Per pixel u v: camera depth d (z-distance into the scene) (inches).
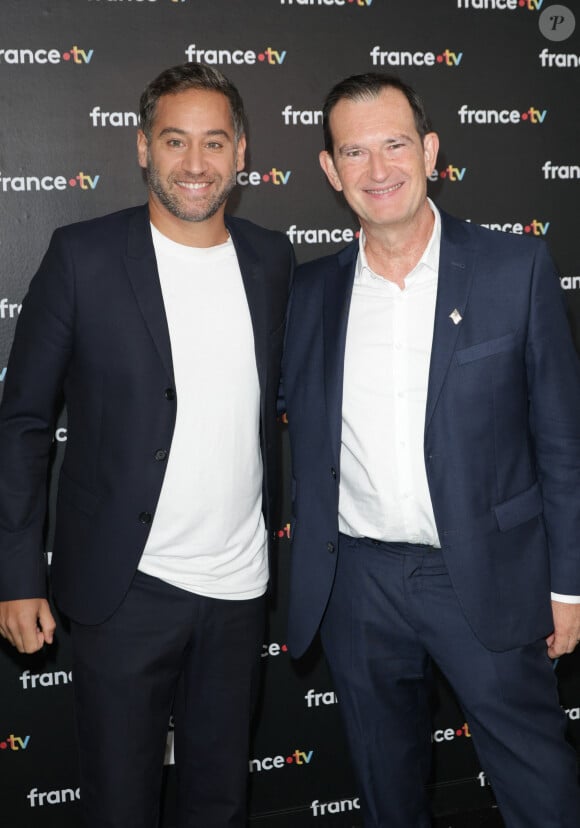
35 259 91.9
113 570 71.9
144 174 92.8
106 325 71.1
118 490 71.6
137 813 73.8
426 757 82.3
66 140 91.1
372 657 76.4
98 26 90.6
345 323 74.7
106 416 71.9
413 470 72.1
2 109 89.4
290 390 78.5
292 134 96.3
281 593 101.4
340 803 104.7
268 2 94.3
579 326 104.4
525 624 72.4
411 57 97.8
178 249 73.2
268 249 78.2
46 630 73.5
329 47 96.0
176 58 92.5
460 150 99.9
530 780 72.5
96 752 73.4
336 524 75.2
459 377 70.2
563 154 102.5
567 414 71.3
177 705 79.0
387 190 71.0
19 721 96.7
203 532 72.7
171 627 73.4
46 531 95.1
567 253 103.7
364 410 73.3
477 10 99.0
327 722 103.8
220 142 71.9
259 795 102.8
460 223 75.4
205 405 71.7
